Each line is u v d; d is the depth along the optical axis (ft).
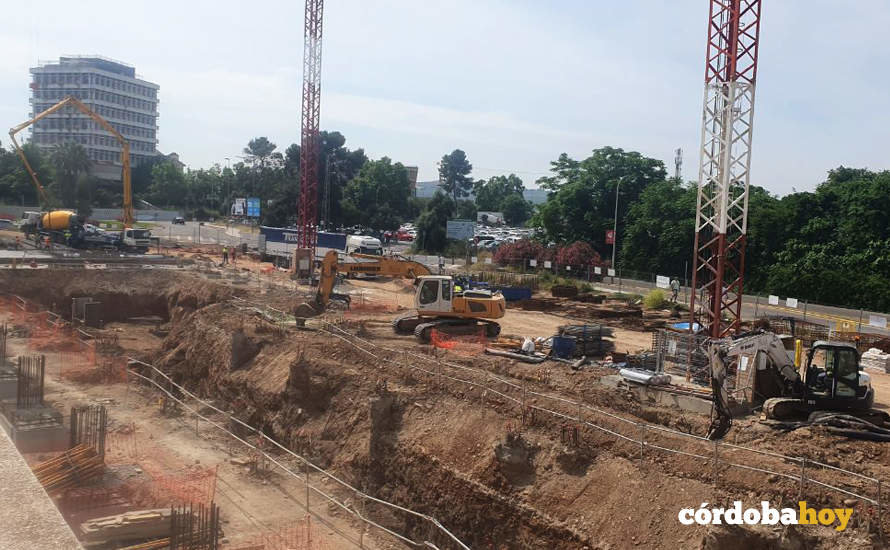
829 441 55.06
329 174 352.28
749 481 49.80
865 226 193.36
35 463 66.39
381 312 137.80
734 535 44.83
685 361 76.38
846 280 180.24
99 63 547.90
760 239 213.66
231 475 74.49
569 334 95.61
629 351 100.89
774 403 60.49
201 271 178.29
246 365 100.63
